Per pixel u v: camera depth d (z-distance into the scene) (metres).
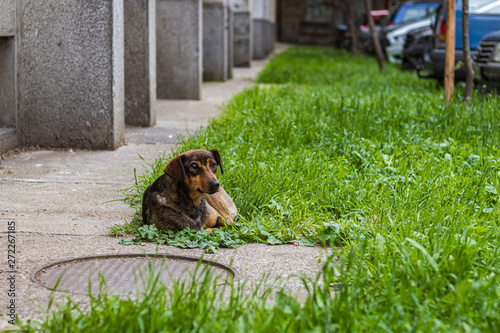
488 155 7.15
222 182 5.92
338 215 5.58
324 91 12.62
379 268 3.89
